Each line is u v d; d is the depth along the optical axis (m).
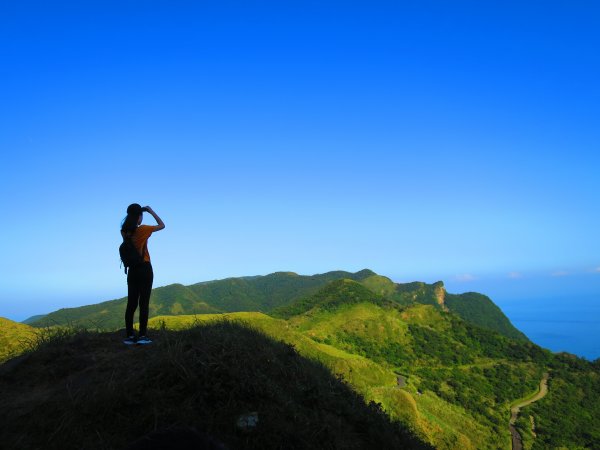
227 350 7.03
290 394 7.05
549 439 55.28
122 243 7.76
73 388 6.11
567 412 65.12
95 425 5.40
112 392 5.79
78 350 7.45
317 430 6.34
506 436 54.22
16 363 6.87
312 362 9.45
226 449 3.07
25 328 14.95
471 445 37.12
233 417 5.83
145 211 7.92
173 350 6.75
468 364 82.44
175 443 2.96
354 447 6.69
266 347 8.22
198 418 5.64
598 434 59.03
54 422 5.38
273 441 5.70
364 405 8.44
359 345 84.25
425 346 87.69
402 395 38.03
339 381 8.92
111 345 7.73
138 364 6.68
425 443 8.66
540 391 73.38
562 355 90.06
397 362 77.94
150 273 7.82
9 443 5.07
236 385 6.27
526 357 86.69
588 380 77.38
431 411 52.38
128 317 7.78
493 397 68.25
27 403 5.84
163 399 5.83
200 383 6.14
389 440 7.46
